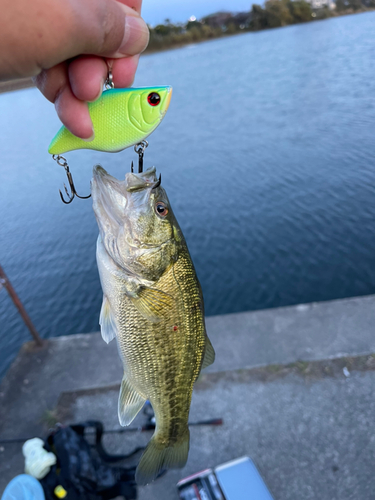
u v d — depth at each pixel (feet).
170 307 0.73
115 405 1.68
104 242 0.72
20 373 1.93
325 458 1.37
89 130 0.58
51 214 4.51
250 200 4.82
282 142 6.48
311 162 5.44
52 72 0.56
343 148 5.67
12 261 3.99
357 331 1.84
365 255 3.46
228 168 5.87
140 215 0.72
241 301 3.31
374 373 1.64
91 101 0.57
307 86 9.96
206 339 0.81
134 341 0.74
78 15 0.49
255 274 3.57
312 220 4.13
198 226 4.48
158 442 0.82
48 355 2.01
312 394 1.60
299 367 1.71
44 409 1.72
